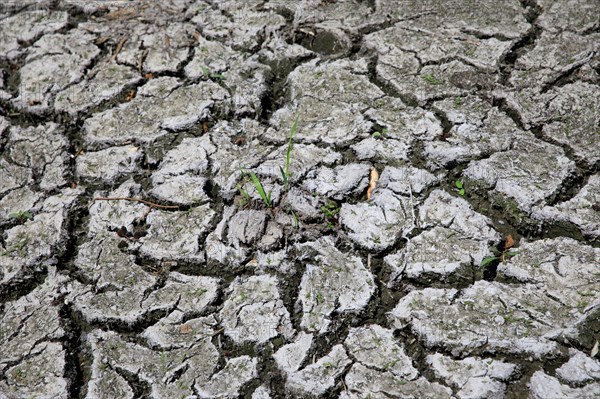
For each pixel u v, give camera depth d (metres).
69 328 1.29
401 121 1.42
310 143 1.41
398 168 1.37
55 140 1.46
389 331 1.25
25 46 1.59
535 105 1.42
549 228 1.31
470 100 1.44
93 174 1.42
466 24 1.53
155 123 1.46
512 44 1.49
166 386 1.24
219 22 1.58
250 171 1.38
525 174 1.35
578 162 1.36
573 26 1.50
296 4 1.59
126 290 1.31
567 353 1.22
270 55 1.53
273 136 1.42
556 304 1.25
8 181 1.42
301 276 1.30
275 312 1.28
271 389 1.23
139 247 1.34
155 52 1.55
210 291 1.30
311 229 1.33
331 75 1.49
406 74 1.48
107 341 1.28
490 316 1.25
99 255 1.34
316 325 1.26
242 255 1.32
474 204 1.34
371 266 1.30
